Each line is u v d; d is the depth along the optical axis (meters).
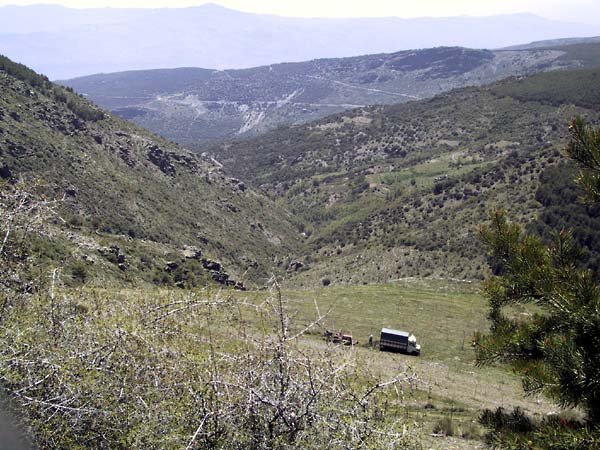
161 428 4.00
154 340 4.55
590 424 5.12
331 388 4.19
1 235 4.90
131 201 59.94
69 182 52.16
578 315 5.27
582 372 5.11
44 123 60.94
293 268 64.19
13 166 46.34
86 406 4.06
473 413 12.37
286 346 4.43
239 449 4.02
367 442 4.08
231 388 4.21
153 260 35.91
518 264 6.20
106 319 4.76
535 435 5.02
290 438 4.08
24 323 4.53
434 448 5.42
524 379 5.51
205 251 62.06
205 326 4.88
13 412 3.93
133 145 77.56
